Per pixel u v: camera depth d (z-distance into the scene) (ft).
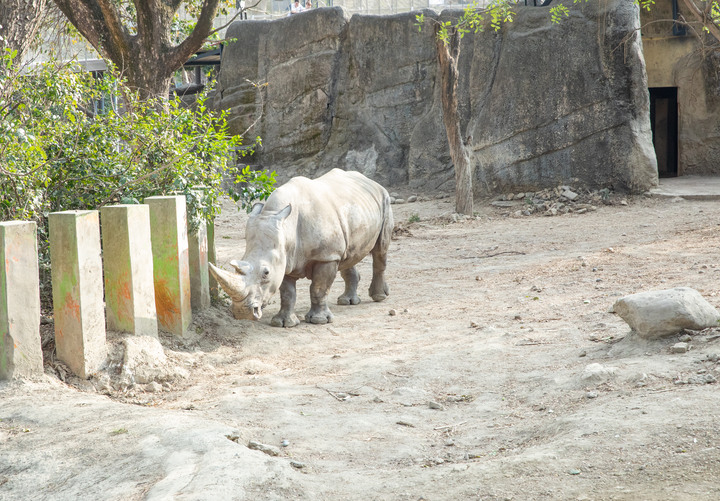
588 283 32.17
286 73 75.51
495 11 55.77
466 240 48.55
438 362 22.33
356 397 19.88
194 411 18.71
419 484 13.44
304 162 75.46
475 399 19.17
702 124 70.28
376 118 72.02
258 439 16.51
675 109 73.05
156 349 22.39
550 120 61.26
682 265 33.68
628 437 14.12
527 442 15.40
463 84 66.74
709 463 12.85
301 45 74.49
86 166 26.94
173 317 24.43
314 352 24.85
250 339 25.77
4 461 15.30
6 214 25.05
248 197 30.68
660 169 75.36
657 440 13.87
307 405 19.26
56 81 27.27
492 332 25.40
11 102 27.02
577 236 46.39
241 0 79.30
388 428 17.33
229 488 12.84
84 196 27.12
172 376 21.76
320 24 73.46
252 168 77.10
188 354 23.44
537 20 62.03
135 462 14.57
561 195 59.88
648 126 59.57
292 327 27.71
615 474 12.86
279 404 19.25
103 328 21.08
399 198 68.08
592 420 15.24
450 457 15.20
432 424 17.63
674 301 20.74
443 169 68.49
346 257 29.17
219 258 43.65
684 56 70.03
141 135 28.17
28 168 24.82
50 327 23.26
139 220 22.39
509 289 32.99
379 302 32.42
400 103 70.69
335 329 27.61
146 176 26.40
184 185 27.20
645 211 53.57
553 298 29.96
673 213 51.47
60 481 14.44
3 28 36.06
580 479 12.84
